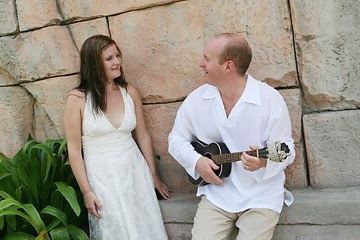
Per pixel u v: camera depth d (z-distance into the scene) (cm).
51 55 257
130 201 226
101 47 222
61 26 261
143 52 251
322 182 230
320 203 206
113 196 224
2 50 263
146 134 253
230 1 227
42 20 255
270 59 228
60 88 261
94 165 228
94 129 224
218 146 205
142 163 240
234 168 205
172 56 245
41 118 285
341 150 224
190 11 236
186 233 237
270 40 226
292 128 230
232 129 205
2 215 208
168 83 250
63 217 221
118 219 222
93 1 252
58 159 247
